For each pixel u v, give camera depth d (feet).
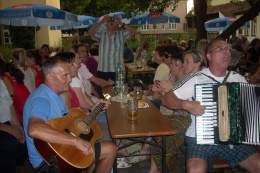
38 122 7.37
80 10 65.98
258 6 24.53
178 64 12.02
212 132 8.33
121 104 11.69
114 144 9.15
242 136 8.20
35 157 8.18
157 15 31.53
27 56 17.35
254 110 8.15
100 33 20.70
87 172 9.26
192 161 8.63
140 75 28.32
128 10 26.68
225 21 36.40
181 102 8.54
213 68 9.33
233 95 8.16
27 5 20.66
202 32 26.30
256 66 21.50
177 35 61.16
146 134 8.48
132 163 12.56
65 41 56.29
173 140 10.40
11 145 10.06
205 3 25.90
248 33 47.70
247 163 8.71
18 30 40.50
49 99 8.22
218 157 9.14
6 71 13.17
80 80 12.25
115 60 20.58
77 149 7.79
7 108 11.16
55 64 8.25
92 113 9.23
